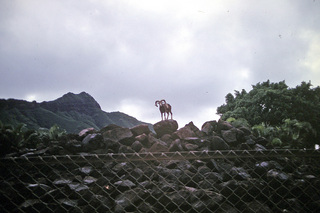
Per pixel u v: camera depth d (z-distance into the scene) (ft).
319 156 7.87
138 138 19.83
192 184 14.06
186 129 21.27
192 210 11.79
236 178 14.33
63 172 15.55
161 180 14.37
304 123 62.90
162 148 18.98
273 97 93.25
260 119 88.63
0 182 12.73
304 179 13.33
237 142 20.44
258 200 12.46
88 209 12.28
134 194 12.51
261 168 14.71
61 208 12.17
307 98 101.96
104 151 18.83
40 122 356.79
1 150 20.70
